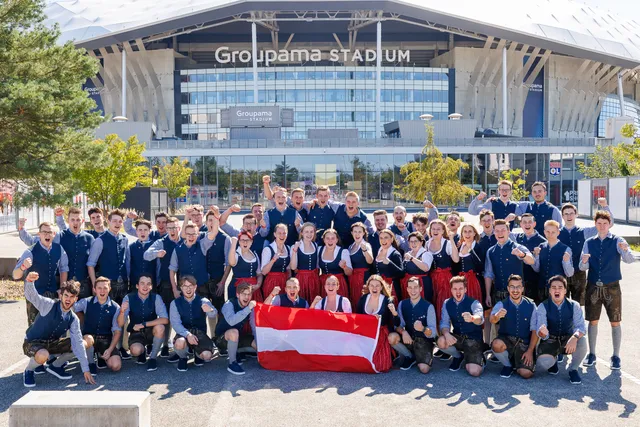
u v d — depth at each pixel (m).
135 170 32.97
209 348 7.58
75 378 7.09
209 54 93.44
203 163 59.53
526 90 92.75
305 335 7.48
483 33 78.00
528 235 8.69
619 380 6.97
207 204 59.53
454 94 84.69
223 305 7.91
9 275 15.20
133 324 7.73
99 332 7.49
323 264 8.47
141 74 85.75
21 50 14.93
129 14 86.56
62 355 7.09
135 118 88.38
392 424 5.62
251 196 59.78
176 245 8.67
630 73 97.25
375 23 84.25
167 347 8.18
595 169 56.22
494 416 5.82
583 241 8.62
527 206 9.96
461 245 8.58
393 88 83.19
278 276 8.36
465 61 87.31
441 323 7.54
